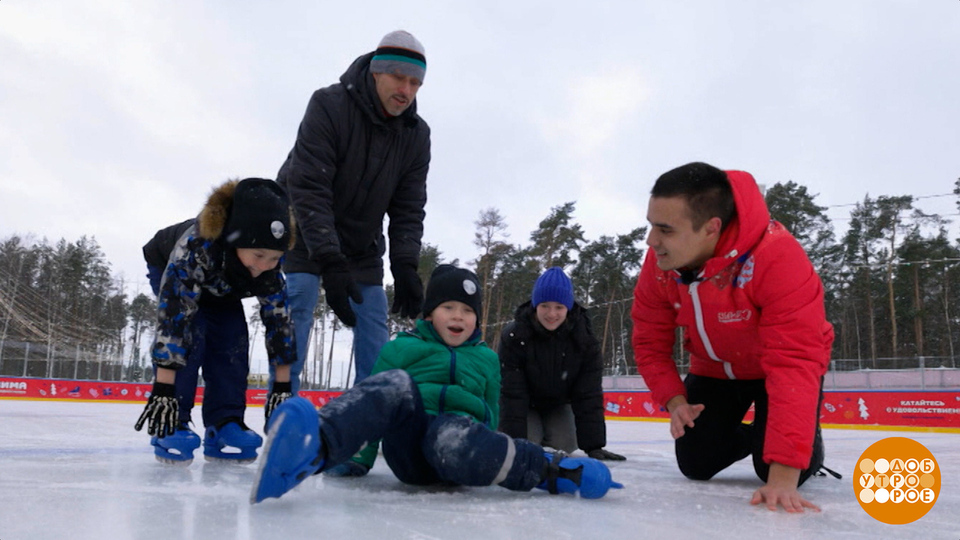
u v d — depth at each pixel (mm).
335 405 1967
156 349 2695
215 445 3064
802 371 2258
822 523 1885
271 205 2787
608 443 6398
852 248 40156
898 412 13172
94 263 55562
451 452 2084
